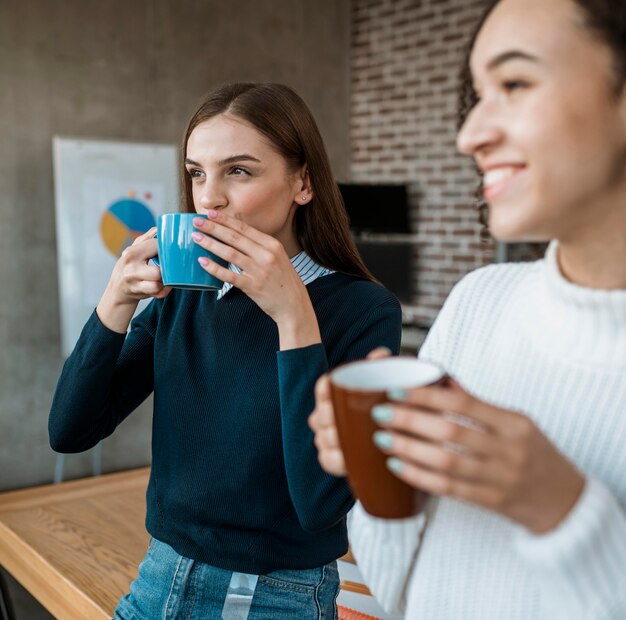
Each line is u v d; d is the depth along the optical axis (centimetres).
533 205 53
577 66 51
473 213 495
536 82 52
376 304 117
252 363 112
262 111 112
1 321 412
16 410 419
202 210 115
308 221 122
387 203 507
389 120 543
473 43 57
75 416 119
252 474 109
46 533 194
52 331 427
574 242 59
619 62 50
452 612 70
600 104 51
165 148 437
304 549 111
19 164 412
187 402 115
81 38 427
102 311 118
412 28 520
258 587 109
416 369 57
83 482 248
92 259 413
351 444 52
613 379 63
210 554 109
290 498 110
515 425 46
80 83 429
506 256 405
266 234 108
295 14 525
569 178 52
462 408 46
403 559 76
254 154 111
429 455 46
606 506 49
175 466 114
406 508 54
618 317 61
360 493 54
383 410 47
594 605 49
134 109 450
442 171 512
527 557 51
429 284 531
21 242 415
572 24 51
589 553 49
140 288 112
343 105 564
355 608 138
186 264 102
